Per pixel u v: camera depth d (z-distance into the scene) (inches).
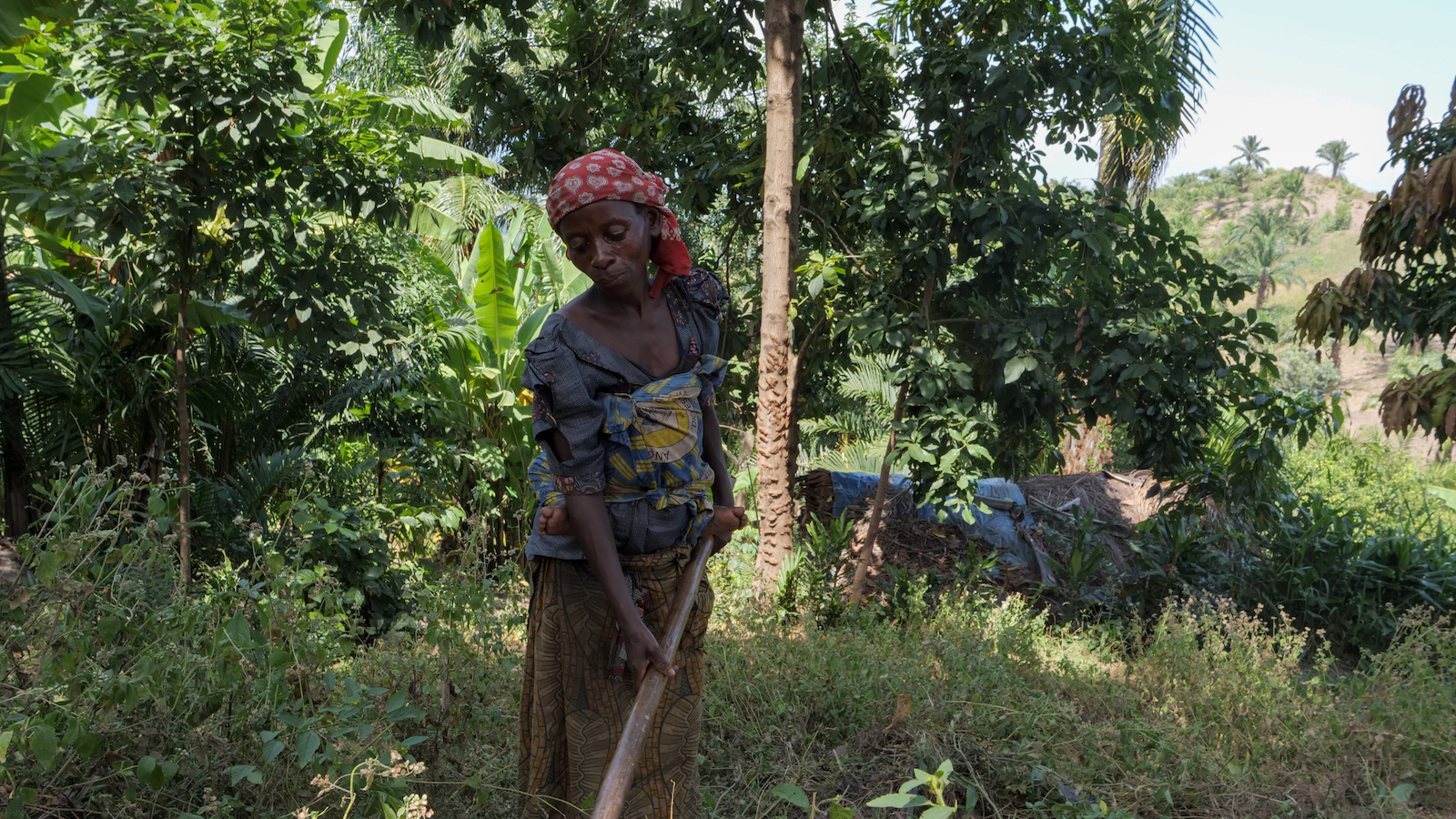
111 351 224.4
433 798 102.3
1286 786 128.9
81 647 82.9
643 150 242.7
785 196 209.3
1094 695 156.9
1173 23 248.1
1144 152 423.8
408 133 213.3
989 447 229.3
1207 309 208.4
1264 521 249.8
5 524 217.3
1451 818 125.0
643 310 79.9
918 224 211.3
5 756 68.6
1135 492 310.8
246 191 186.7
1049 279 230.1
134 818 79.4
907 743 134.5
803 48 209.8
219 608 105.9
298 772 87.7
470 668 124.2
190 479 217.8
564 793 86.0
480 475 291.4
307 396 272.4
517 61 226.8
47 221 188.4
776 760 127.6
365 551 189.2
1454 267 174.6
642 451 78.6
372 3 197.6
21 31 182.7
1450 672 164.6
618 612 75.8
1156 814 120.6
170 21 174.1
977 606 214.8
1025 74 195.5
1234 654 167.3
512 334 303.3
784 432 214.4
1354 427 824.3
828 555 223.0
